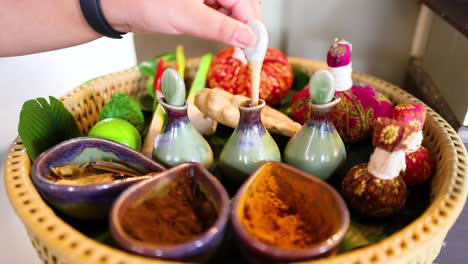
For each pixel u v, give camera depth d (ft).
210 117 1.52
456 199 1.14
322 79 1.22
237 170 1.29
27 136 1.34
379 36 2.15
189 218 1.14
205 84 1.83
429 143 1.46
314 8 2.14
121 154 1.29
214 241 1.02
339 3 2.10
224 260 1.14
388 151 1.16
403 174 1.31
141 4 1.15
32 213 1.12
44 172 1.23
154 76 1.85
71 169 1.28
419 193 1.34
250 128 1.28
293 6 2.18
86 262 0.98
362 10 2.10
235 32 1.15
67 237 1.04
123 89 1.85
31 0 1.19
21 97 1.88
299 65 1.94
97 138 1.30
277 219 1.13
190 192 1.19
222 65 1.75
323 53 2.24
